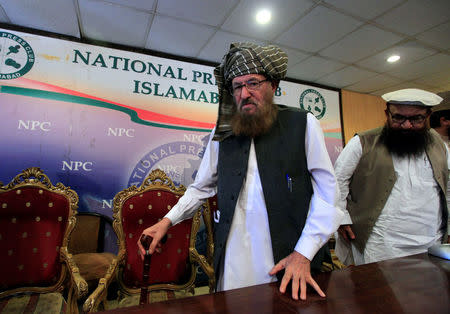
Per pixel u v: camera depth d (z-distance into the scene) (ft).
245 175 2.80
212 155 3.30
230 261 2.78
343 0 6.94
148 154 8.84
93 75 8.43
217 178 3.29
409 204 4.18
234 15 7.49
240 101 2.63
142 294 2.57
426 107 4.03
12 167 7.38
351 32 8.40
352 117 13.07
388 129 4.37
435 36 8.63
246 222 2.77
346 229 4.58
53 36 8.14
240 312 1.68
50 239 4.96
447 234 4.21
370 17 7.64
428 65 10.64
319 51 9.53
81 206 7.97
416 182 4.19
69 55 8.23
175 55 9.59
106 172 8.30
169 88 9.33
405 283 2.13
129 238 5.13
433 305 1.73
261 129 2.70
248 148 2.81
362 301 1.81
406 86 12.77
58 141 7.87
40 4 6.94
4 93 7.48
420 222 4.15
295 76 11.60
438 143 4.42
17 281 4.62
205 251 8.95
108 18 7.54
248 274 2.71
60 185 5.33
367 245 4.38
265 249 2.69
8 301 4.30
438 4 7.12
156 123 9.04
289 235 2.60
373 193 4.35
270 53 2.61
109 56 8.70
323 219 2.36
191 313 1.66
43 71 7.91
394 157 4.32
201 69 9.88
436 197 4.21
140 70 9.02
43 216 5.02
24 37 7.82
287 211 2.62
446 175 4.22
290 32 8.35
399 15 7.58
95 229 7.82
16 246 4.74
